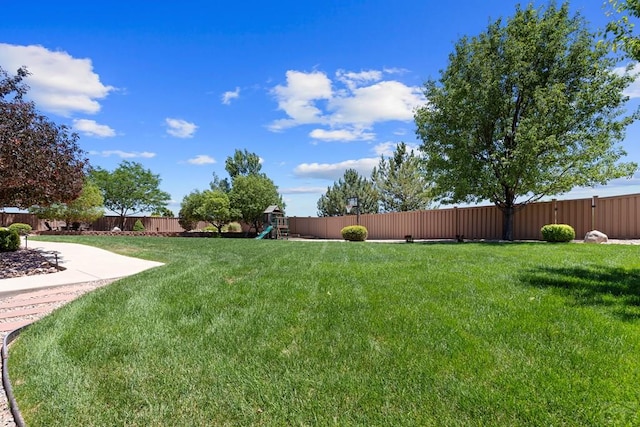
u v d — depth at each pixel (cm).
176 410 188
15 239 1005
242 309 364
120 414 185
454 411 179
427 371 219
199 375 225
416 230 1862
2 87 771
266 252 891
